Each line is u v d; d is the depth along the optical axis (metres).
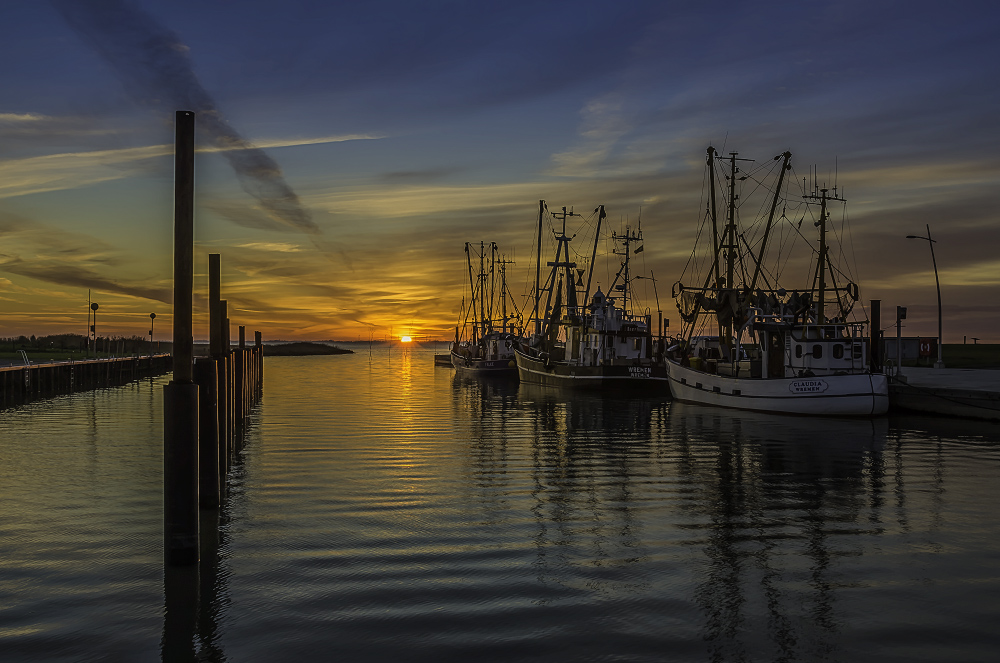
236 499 16.22
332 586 10.50
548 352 62.91
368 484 17.98
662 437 27.47
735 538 13.05
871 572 11.16
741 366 42.22
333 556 11.92
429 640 8.68
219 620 9.30
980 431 28.86
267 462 21.27
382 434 28.17
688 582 10.68
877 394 32.84
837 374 33.81
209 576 10.95
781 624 9.15
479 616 9.39
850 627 9.08
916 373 52.62
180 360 11.22
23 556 11.95
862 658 8.23
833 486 17.89
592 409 39.81
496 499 16.33
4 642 8.73
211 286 18.75
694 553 12.13
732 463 21.39
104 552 12.19
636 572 11.13
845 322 36.22
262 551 12.20
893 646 8.53
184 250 11.00
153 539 12.96
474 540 12.92
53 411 38.59
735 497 16.59
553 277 67.19
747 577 10.91
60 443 25.52
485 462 21.52
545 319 67.44
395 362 153.88
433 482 18.30
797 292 38.53
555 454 23.12
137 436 27.55
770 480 18.67
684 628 9.03
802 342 36.12
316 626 9.10
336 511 15.09
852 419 33.25
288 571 11.17
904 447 24.59
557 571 11.18
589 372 52.22
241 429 29.23
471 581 10.72
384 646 8.52
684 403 43.69
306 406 41.62
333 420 33.56
